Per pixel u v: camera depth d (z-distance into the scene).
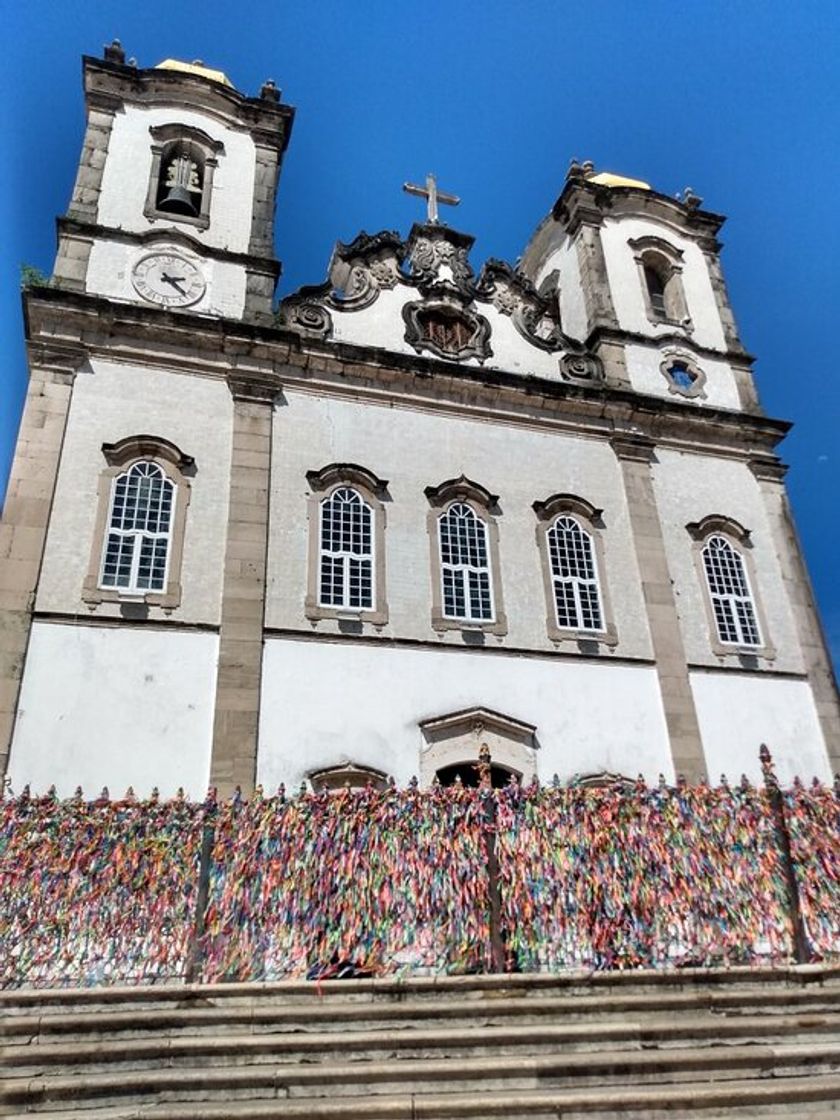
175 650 15.26
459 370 19.94
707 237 26.17
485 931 10.19
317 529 17.27
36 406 16.39
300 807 10.66
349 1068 7.51
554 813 10.99
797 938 10.75
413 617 17.12
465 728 16.38
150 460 16.75
